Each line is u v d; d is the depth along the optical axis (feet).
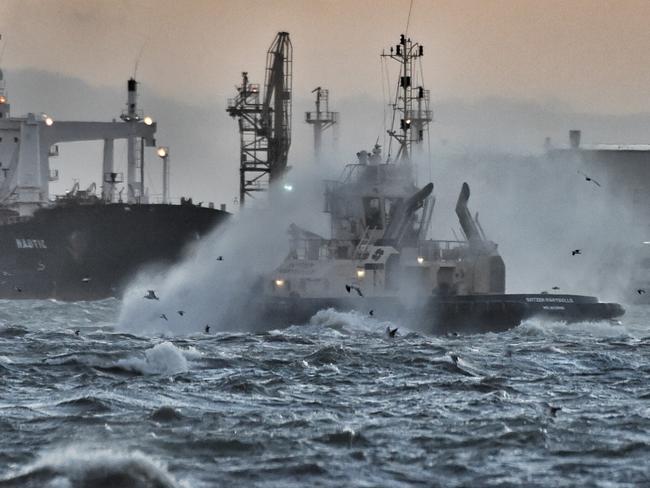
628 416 496.64
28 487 383.24
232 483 401.08
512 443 449.48
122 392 553.64
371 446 446.60
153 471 398.01
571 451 439.63
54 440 451.12
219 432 465.06
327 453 435.94
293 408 518.78
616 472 414.41
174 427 474.08
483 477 408.87
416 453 437.17
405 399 541.75
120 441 449.89
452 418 494.59
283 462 423.64
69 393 554.87
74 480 388.16
